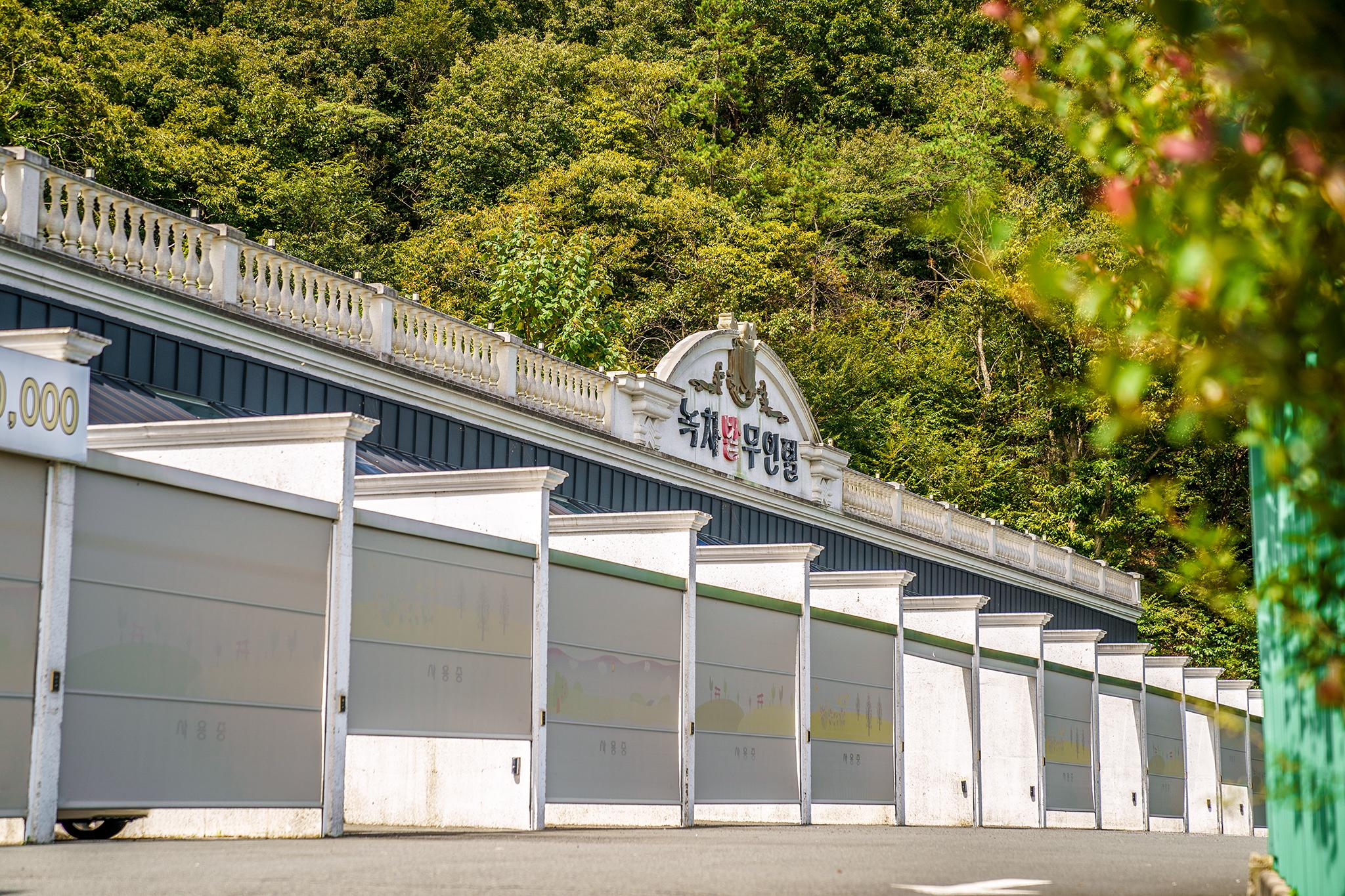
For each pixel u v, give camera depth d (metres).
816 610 21.81
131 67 56.53
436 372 22.17
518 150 67.81
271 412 19.17
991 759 28.69
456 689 14.86
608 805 17.80
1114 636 48.69
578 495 24.86
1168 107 3.79
